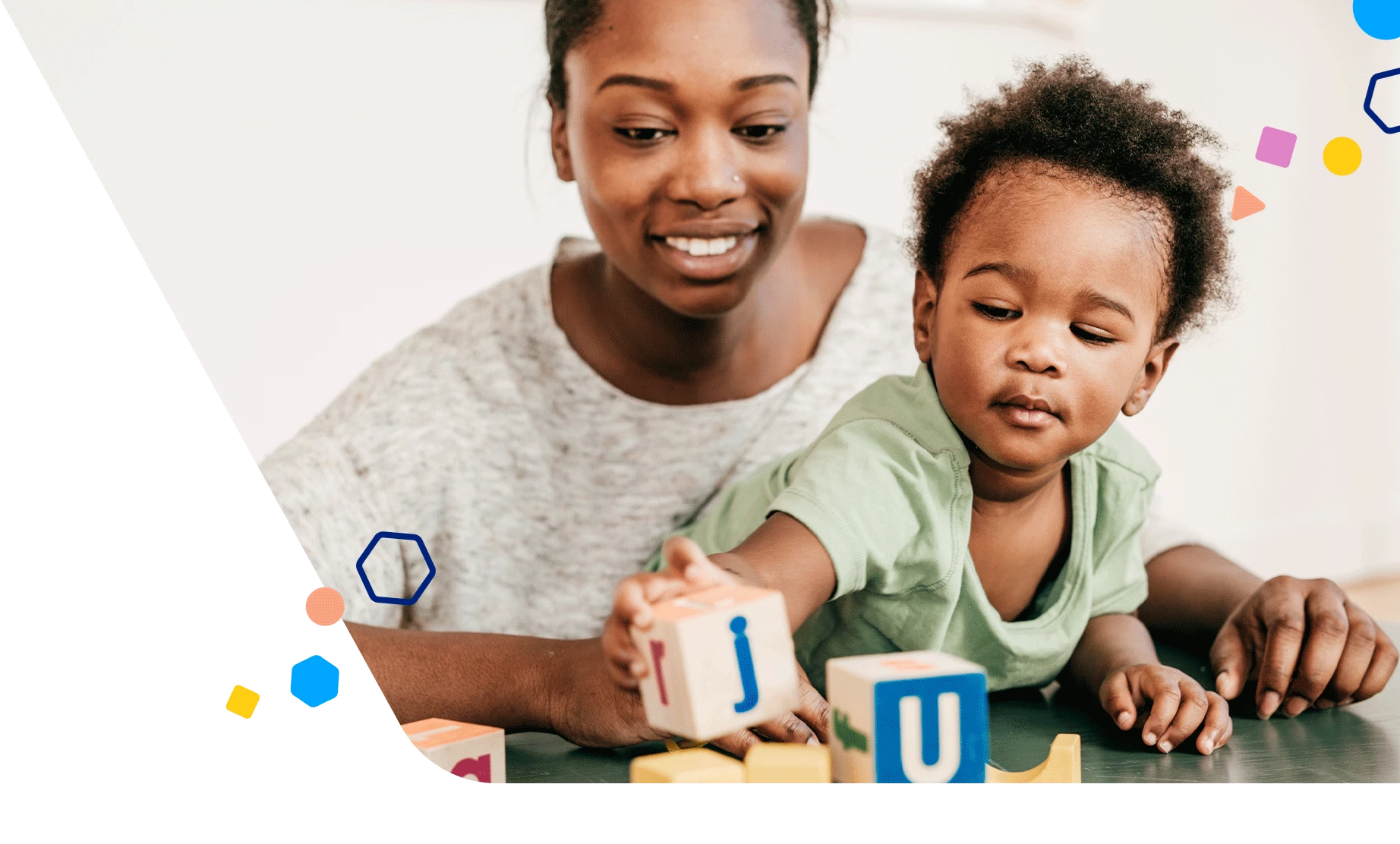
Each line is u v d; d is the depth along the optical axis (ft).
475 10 4.20
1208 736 1.97
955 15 4.56
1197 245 2.25
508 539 3.18
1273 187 6.13
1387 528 6.63
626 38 2.55
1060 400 2.05
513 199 4.31
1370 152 6.32
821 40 2.87
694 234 2.63
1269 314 6.28
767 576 1.90
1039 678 2.45
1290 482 6.43
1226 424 6.27
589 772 1.86
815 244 3.45
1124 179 2.11
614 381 3.18
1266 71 5.86
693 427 3.18
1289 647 2.18
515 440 3.17
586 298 3.18
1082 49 4.88
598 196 2.69
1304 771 1.86
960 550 2.22
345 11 4.02
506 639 2.10
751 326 3.19
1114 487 2.49
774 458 3.18
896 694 1.39
